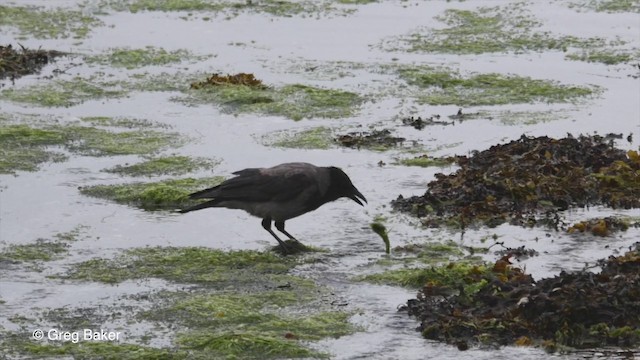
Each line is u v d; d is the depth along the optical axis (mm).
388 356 12680
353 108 23500
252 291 14562
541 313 13359
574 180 18047
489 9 31594
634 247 15742
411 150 20812
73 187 18922
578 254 15625
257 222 17312
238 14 31672
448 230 16719
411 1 32844
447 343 12992
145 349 12852
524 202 17453
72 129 22094
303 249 16062
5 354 12789
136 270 15328
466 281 14500
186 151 20828
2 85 25250
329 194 16234
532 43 28297
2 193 18578
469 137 21547
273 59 27219
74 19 31094
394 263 15492
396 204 17828
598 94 24266
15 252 16016
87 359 12656
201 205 16031
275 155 20547
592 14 30906
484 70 26094
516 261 15438
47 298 14383
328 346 12945
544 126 22141
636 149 20359
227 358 12602
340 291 14555
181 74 26062
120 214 17688
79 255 15930
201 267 15430
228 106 23672
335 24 30453
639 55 27094
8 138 21344
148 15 31641
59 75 26047
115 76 25984
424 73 25672
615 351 12727
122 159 20375
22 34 29578
